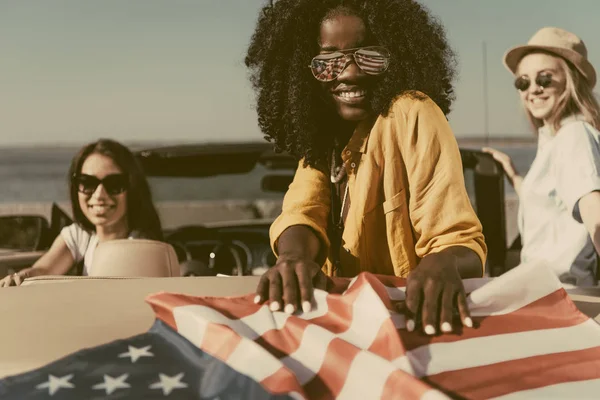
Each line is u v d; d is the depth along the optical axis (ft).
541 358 3.47
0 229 14.28
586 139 10.97
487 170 14.61
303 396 2.94
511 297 3.88
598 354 3.54
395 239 5.07
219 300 3.83
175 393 3.06
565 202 10.89
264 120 6.01
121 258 6.57
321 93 5.49
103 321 3.98
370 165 5.10
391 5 5.18
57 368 3.21
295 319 3.64
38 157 186.70
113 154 10.96
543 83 12.62
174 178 15.01
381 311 3.56
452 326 3.66
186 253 13.67
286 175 15.42
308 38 5.41
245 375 3.07
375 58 5.09
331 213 5.56
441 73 5.52
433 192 4.74
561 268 11.39
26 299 4.51
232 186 15.49
